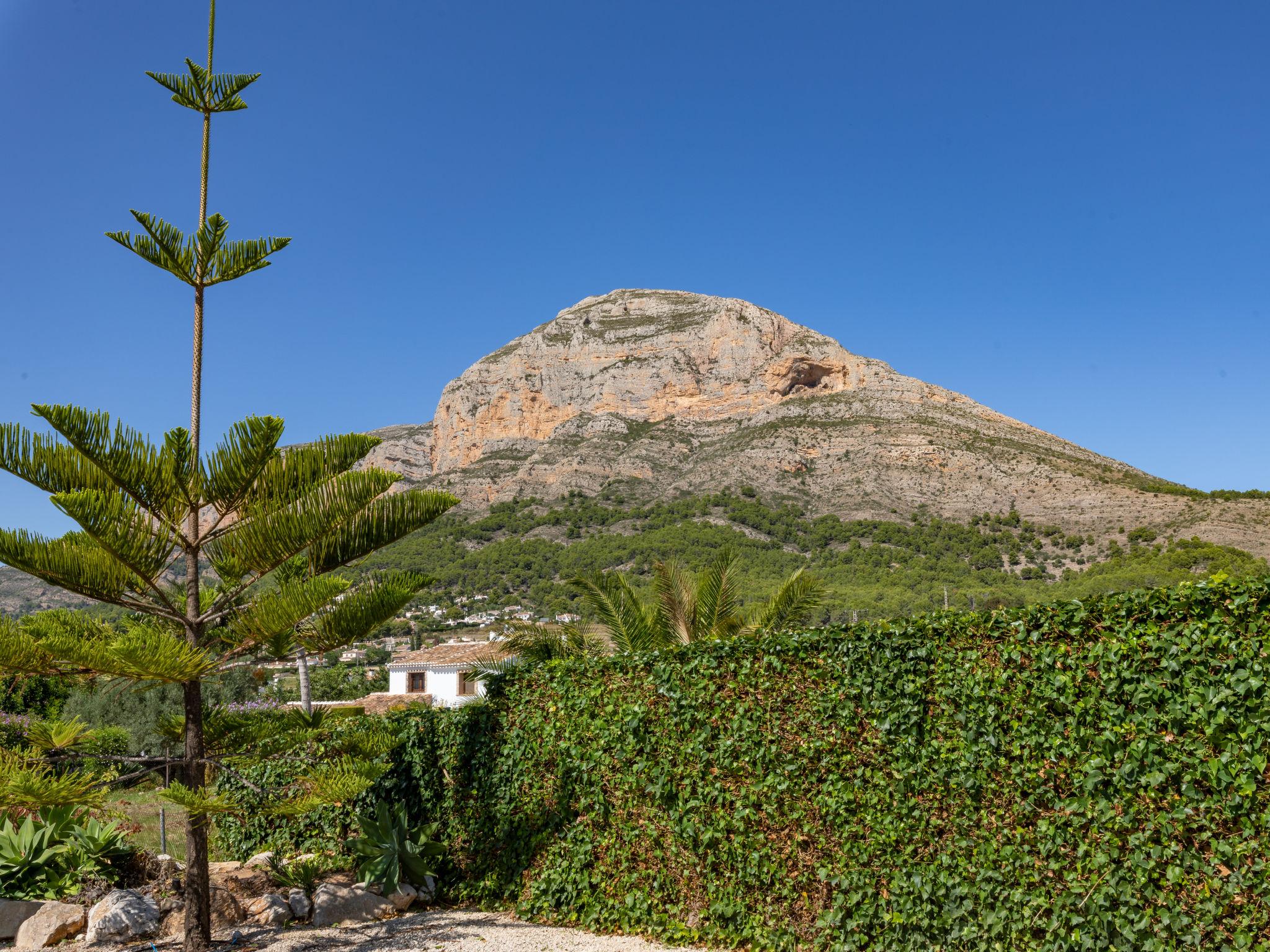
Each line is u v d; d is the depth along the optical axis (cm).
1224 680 470
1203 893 468
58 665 705
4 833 848
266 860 988
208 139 771
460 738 955
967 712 572
